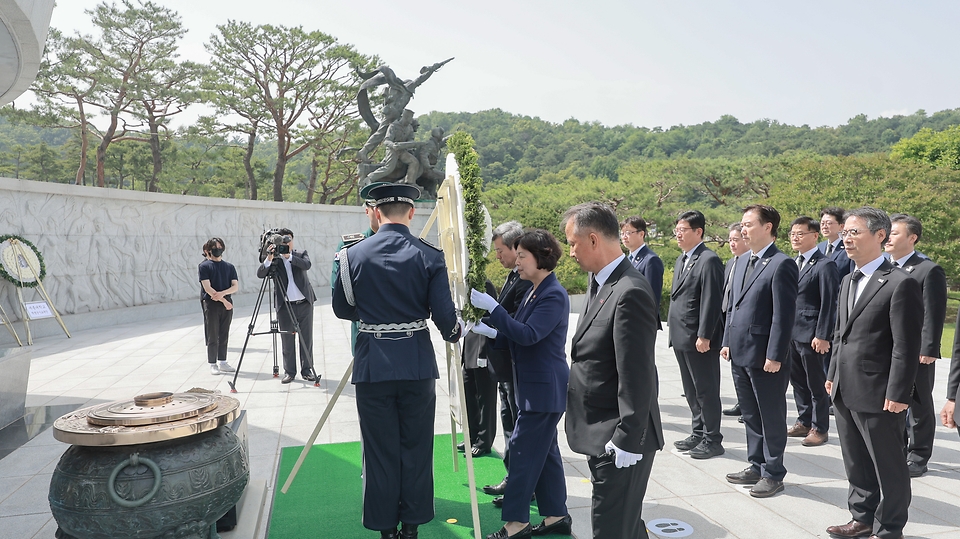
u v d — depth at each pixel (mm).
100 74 28828
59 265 13094
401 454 3199
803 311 5379
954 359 3236
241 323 13758
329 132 36188
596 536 2477
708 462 4742
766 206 4402
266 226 20469
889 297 3268
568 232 2656
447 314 3139
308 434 5387
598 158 79688
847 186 24266
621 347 2373
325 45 32938
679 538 3453
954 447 5156
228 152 41219
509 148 99812
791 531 3545
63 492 2430
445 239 3574
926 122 98125
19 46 4855
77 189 13477
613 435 2398
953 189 23391
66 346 10852
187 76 31219
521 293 3916
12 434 5512
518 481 3287
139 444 2477
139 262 15555
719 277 4742
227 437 2770
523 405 3283
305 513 3752
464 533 3500
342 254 3244
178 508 2455
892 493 3252
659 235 28906
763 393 4121
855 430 3451
